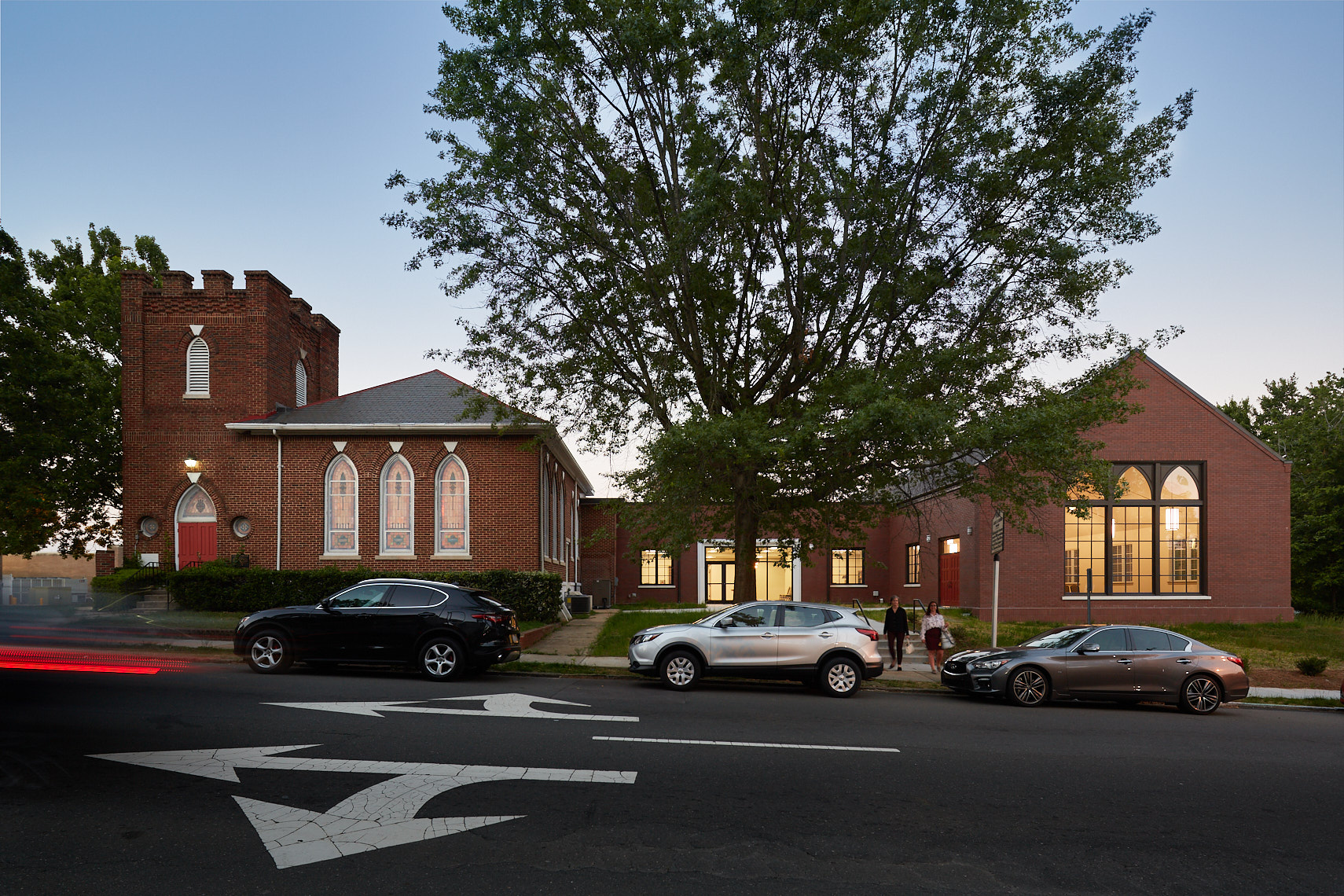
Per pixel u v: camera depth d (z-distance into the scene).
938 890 5.26
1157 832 6.57
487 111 16.27
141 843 5.63
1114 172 14.82
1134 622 26.05
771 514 18.20
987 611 26.00
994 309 16.11
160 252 35.28
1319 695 16.25
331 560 23.77
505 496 24.03
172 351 24.53
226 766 7.53
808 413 15.15
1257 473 26.70
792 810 6.81
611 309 17.73
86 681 11.69
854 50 15.75
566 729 9.71
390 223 17.06
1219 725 12.33
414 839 5.85
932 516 31.25
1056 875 5.60
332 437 24.12
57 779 7.02
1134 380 16.39
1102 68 15.07
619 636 20.50
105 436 31.03
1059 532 26.42
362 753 8.18
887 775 8.08
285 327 25.94
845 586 37.94
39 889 4.84
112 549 24.64
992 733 10.66
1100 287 15.80
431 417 24.23
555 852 5.69
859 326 16.77
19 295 24.44
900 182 15.91
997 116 15.79
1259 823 6.92
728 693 13.70
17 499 25.00
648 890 5.11
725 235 16.70
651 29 15.05
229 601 21.39
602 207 17.61
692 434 14.43
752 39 14.99
